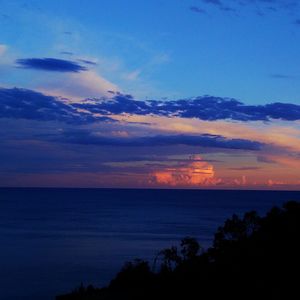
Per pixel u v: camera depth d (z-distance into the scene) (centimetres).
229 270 5784
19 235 18738
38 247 15650
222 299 5112
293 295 4638
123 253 14325
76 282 10456
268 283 5062
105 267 12175
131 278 7531
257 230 7050
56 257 13738
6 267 12231
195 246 7888
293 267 5256
